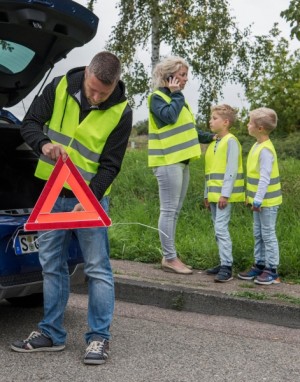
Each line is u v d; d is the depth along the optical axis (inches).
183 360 172.1
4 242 177.0
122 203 365.7
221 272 244.2
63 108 167.2
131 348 180.7
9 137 204.7
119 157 169.2
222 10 562.9
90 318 170.6
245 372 164.6
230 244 247.1
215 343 188.2
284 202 332.5
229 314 218.5
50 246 170.9
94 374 158.9
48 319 173.8
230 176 246.5
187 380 157.3
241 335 197.8
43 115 169.2
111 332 195.8
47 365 164.1
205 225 317.7
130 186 389.1
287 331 204.8
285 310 210.7
